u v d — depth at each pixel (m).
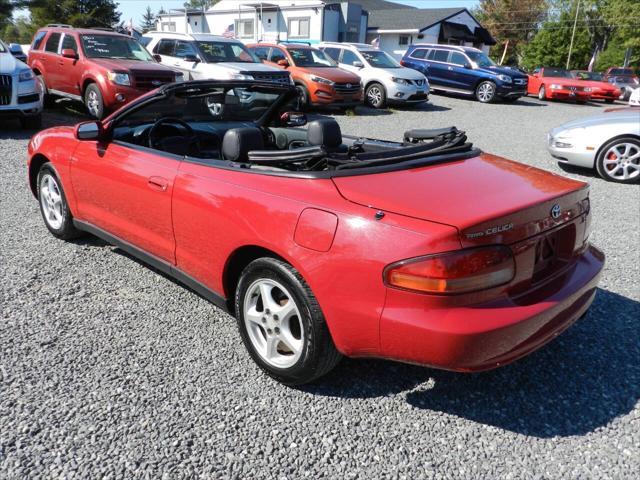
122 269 4.34
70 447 2.45
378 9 43.91
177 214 3.31
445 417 2.73
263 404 2.79
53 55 11.72
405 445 2.53
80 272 4.25
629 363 3.22
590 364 3.20
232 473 2.34
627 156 7.85
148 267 4.39
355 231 2.47
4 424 2.57
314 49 15.16
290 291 2.72
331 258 2.52
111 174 3.85
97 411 2.68
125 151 3.79
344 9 29.33
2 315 3.55
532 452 2.50
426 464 2.42
